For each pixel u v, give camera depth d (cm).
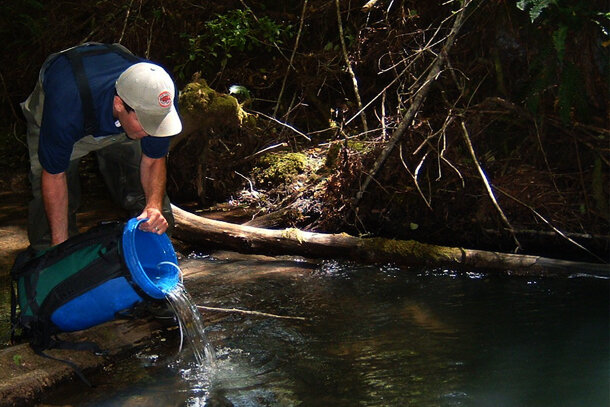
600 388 281
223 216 512
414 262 428
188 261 448
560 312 355
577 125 482
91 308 303
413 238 466
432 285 400
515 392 279
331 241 444
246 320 357
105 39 670
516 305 367
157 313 346
